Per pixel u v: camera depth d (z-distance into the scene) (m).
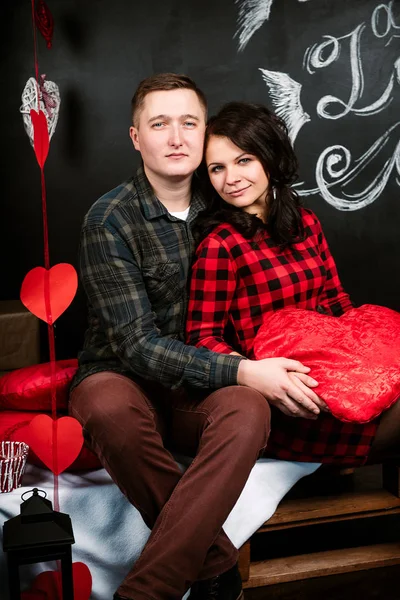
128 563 1.84
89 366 1.98
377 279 3.48
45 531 1.46
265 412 1.71
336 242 3.42
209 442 1.66
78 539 1.83
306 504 2.05
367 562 2.05
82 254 1.92
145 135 1.92
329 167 3.35
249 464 1.65
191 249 2.01
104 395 1.72
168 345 1.82
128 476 1.68
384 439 1.95
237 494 1.63
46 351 3.28
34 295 1.51
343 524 2.36
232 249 1.93
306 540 2.25
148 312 1.89
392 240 3.47
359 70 3.31
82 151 3.17
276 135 1.96
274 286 1.95
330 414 1.91
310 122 3.31
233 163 1.95
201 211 2.04
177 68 3.19
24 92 2.99
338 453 1.94
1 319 2.71
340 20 3.27
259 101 3.26
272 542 2.23
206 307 1.92
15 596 1.46
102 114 3.16
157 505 1.69
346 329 1.88
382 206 3.43
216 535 1.60
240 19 3.20
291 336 1.85
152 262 1.95
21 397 2.09
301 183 3.34
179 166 1.92
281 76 3.26
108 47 3.13
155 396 1.94
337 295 2.23
